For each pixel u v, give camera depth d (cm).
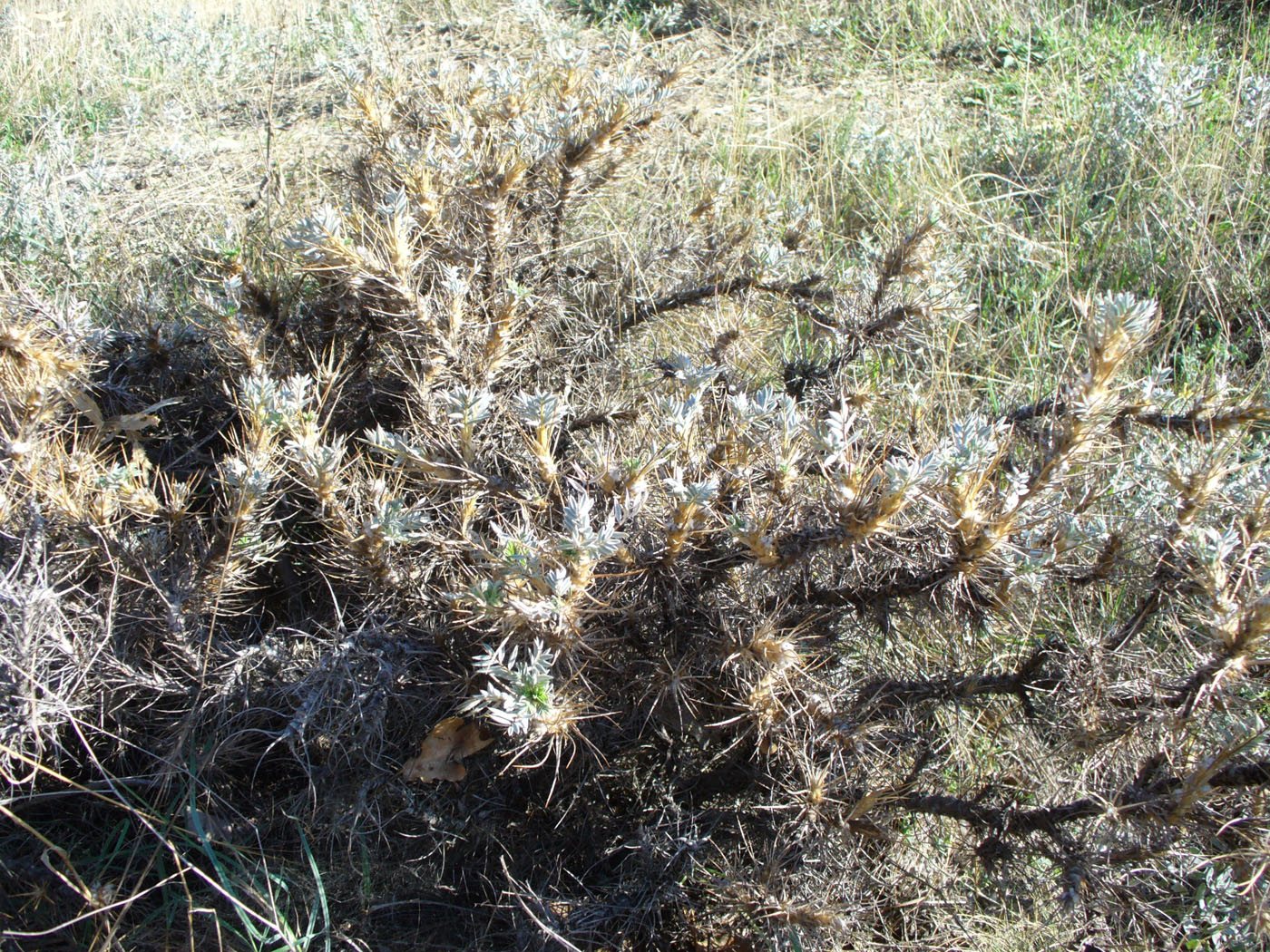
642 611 198
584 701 193
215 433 260
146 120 515
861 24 583
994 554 179
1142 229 376
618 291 296
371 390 260
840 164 432
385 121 290
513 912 203
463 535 200
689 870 203
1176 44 535
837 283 325
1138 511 228
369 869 213
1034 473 185
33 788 196
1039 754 210
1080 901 195
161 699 216
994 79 522
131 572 209
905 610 203
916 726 222
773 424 195
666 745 218
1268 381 312
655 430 220
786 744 196
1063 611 227
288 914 209
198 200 413
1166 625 222
